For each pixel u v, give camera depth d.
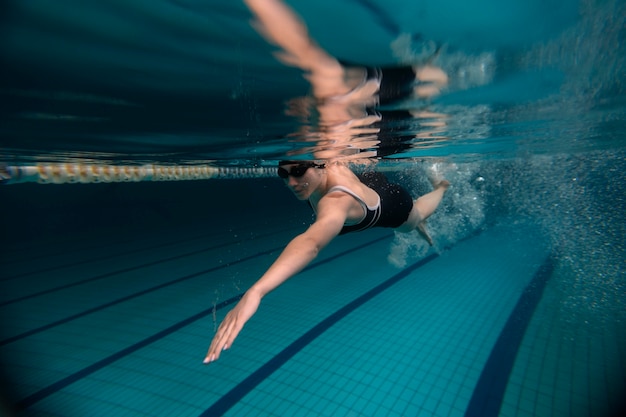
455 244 6.83
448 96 1.59
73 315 3.77
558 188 9.64
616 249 5.96
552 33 0.99
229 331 0.90
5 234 10.00
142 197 14.90
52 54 0.86
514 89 1.64
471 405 2.13
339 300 3.96
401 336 3.03
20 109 1.28
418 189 9.46
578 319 3.24
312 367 2.58
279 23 0.76
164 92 1.21
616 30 1.02
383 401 2.20
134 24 0.74
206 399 2.26
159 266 6.06
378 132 2.39
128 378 2.50
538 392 2.22
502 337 2.96
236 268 5.84
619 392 2.17
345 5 0.72
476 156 5.54
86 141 1.96
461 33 0.91
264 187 20.23
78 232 10.28
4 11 0.65
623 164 8.33
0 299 4.39
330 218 1.44
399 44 0.94
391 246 6.99
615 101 2.18
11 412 2.13
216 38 0.83
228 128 1.90
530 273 4.75
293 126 1.92
